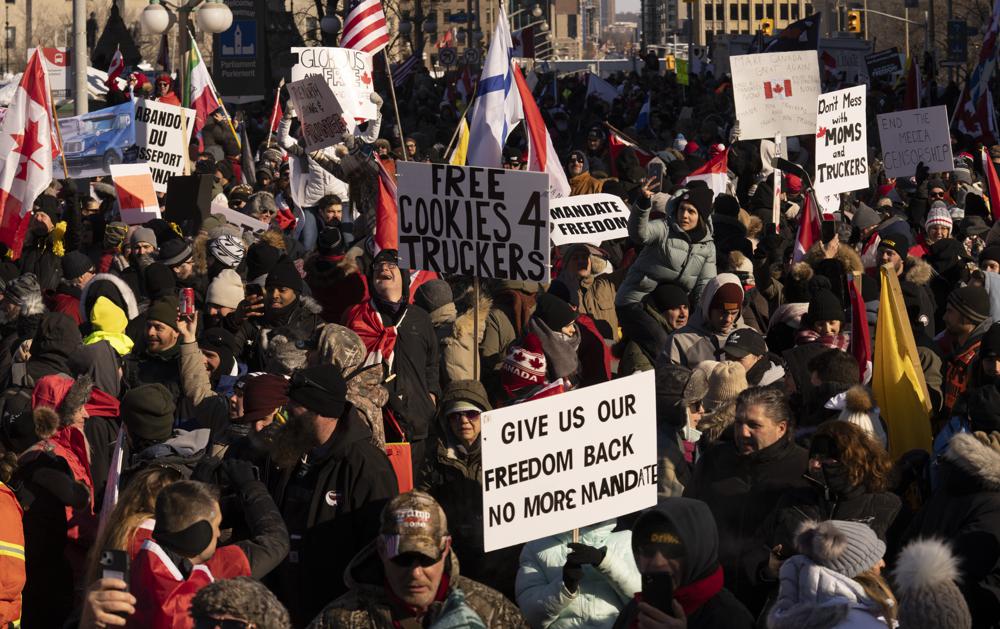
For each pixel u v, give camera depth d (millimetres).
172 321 7496
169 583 4266
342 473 5398
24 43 126688
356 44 15297
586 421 4969
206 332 7840
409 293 8477
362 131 15320
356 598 4352
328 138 13047
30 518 6105
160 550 4324
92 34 77438
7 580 5484
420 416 7465
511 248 6777
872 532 4348
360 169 12633
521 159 14336
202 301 9930
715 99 35531
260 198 13375
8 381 7941
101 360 7621
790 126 13641
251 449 5758
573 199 10797
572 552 4855
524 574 5176
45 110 12453
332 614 4324
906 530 5297
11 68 125438
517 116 11820
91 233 12797
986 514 5023
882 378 7105
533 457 4855
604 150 22281
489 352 8641
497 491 4789
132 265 11117
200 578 4316
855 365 6496
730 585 5527
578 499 4965
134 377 7824
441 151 22062
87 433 6980
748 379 7348
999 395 5934
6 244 12344
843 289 8945
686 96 42219
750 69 13594
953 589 3904
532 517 4859
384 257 7852
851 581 4219
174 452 6195
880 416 6734
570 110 39469
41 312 8773
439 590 4375
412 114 39375
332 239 8492
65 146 16094
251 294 8914
